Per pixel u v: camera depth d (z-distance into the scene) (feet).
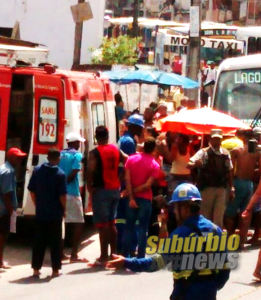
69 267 55.52
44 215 51.65
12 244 63.00
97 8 136.05
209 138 65.31
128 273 53.52
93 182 55.36
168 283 50.52
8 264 56.08
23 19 135.64
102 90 69.92
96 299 45.91
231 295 47.34
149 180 54.75
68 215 57.16
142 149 61.16
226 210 63.46
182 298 31.48
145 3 212.84
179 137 63.05
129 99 117.29
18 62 65.00
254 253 61.00
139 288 48.93
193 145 71.10
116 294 47.21
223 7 212.84
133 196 54.85
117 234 58.39
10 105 61.21
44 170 51.80
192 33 101.30
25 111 60.39
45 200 51.75
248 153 62.54
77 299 45.83
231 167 59.31
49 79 59.77
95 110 67.26
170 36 147.02
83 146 63.26
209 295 31.53
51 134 59.77
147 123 76.95
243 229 62.75
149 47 157.38
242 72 82.17
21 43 76.95
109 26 166.30
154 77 103.65
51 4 136.05
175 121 63.62
